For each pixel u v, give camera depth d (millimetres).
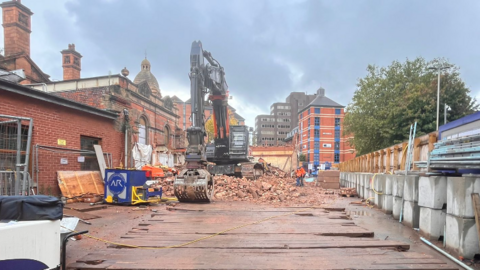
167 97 25547
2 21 19469
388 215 8453
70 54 23016
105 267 3838
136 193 9188
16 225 2895
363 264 3979
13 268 2830
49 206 3299
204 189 9625
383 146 26344
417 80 26156
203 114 12562
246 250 4617
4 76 9398
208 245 4859
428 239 5504
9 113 8031
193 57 12344
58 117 9672
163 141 23938
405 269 3814
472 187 4480
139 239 5211
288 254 4410
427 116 23094
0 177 6363
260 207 9078
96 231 5957
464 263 4312
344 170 25219
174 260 4121
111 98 15867
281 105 128750
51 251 3279
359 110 27797
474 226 4441
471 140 4773
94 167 11273
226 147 18438
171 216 7449
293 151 38938
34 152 8680
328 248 4734
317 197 13102
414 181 6562
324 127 74875
